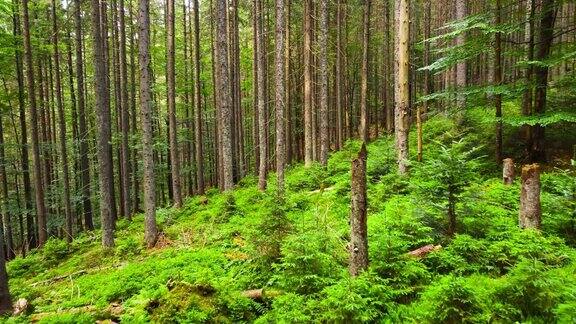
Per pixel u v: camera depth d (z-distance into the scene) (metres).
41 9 21.86
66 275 11.98
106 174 14.01
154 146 27.66
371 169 14.73
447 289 4.57
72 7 23.52
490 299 4.64
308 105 22.25
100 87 13.77
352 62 33.53
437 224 7.35
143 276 9.15
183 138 31.59
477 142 15.40
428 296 4.94
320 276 6.16
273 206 8.41
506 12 13.84
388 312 5.00
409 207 8.82
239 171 28.38
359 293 5.17
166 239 13.45
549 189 9.64
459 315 4.38
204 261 9.40
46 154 25.06
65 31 24.98
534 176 6.96
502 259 5.71
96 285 9.41
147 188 13.30
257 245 7.80
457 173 7.07
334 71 30.66
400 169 12.98
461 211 7.32
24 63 23.31
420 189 7.88
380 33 32.16
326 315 4.87
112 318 6.43
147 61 13.20
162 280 8.43
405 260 6.08
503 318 4.29
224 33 17.53
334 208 11.77
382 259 6.01
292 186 17.12
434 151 15.05
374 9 31.53
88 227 23.81
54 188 24.92
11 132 30.03
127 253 12.82
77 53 22.06
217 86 26.36
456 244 6.37
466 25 13.36
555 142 13.73
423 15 32.62
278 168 16.08
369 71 32.91
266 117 25.92
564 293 4.45
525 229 6.41
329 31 27.12
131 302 7.11
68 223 20.98
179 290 5.96
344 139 31.62
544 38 12.81
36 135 18.61
